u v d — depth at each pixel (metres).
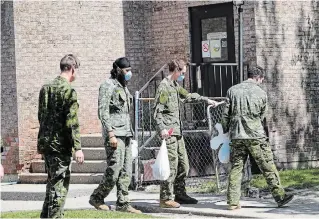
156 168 15.42
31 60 22.00
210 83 22.39
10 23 21.84
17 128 21.75
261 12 21.23
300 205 15.75
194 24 23.12
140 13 24.09
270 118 21.16
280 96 21.44
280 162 21.34
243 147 15.32
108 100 14.91
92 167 20.62
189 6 23.06
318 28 22.45
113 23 23.53
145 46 24.11
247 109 15.20
